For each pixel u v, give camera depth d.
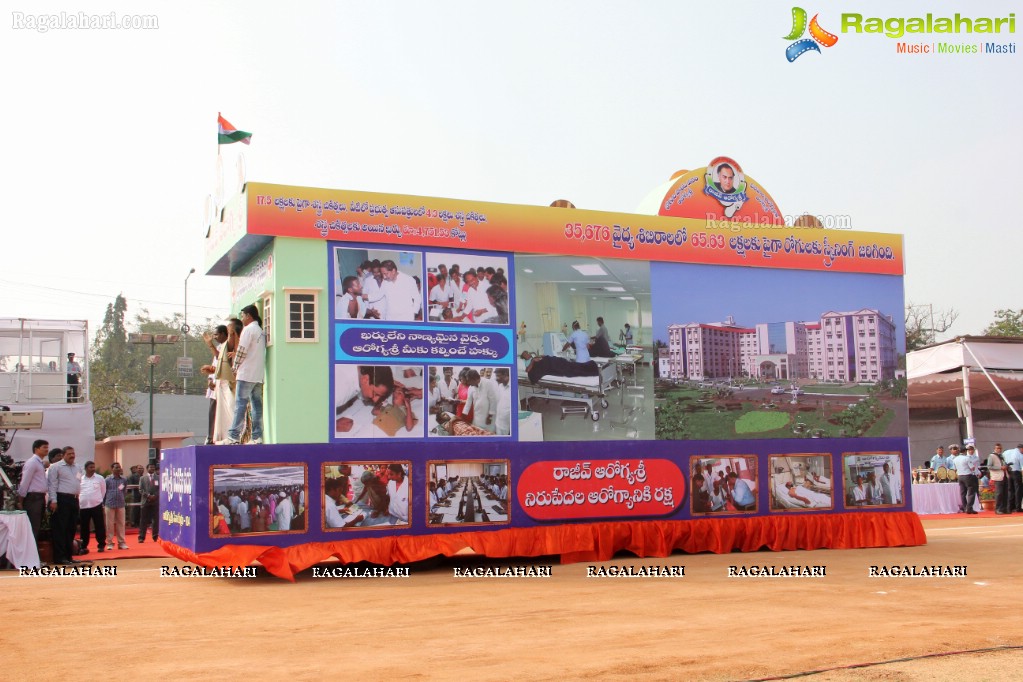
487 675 7.23
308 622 9.79
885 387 18.98
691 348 17.33
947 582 13.10
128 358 93.75
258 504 13.81
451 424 15.28
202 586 12.76
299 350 14.52
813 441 18.09
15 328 33.75
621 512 16.28
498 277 15.88
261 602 11.23
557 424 16.11
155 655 8.12
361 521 14.41
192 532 13.54
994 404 37.94
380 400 14.89
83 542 19.47
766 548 17.45
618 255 16.81
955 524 25.36
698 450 17.06
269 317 14.92
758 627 9.38
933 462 33.19
